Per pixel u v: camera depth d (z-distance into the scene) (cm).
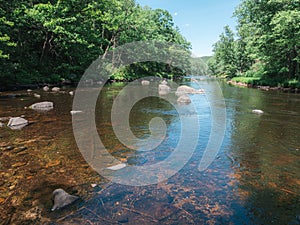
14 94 1127
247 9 2008
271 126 598
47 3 1572
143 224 205
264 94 1387
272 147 433
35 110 767
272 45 1861
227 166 344
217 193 263
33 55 1742
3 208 226
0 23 1198
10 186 269
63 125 575
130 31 2462
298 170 330
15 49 1425
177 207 234
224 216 220
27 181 283
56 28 1512
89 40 1961
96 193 258
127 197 251
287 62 1977
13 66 1270
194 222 210
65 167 328
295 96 1282
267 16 1786
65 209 226
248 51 2442
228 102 1051
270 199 252
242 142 461
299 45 1670
